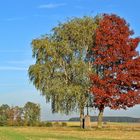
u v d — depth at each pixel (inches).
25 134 1656.0
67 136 1744.6
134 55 2586.1
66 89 2536.9
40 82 2615.7
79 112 2684.5
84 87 2576.3
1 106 3299.7
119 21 2615.7
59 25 2642.7
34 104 3348.9
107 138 1691.7
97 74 2625.5
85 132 2158.0
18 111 3307.1
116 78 2534.5
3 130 1572.3
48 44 2605.8
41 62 2647.6
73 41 2618.1
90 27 2615.7
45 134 1834.4
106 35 2576.3
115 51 2564.0
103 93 2509.8
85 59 2642.7
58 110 2564.0
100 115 2687.0
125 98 2522.1
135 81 2554.1
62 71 2618.1
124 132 2203.5
